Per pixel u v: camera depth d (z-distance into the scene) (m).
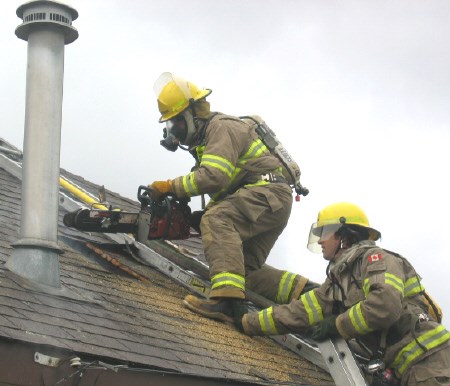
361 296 6.97
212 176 7.62
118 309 6.97
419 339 6.87
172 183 7.78
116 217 7.87
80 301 6.78
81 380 5.70
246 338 7.61
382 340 6.90
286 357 7.65
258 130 8.09
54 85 7.12
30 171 6.95
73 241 8.10
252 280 8.09
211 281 7.70
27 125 7.07
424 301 7.08
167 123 7.95
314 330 7.16
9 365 5.52
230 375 6.64
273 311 7.35
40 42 7.17
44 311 6.25
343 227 7.32
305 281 8.06
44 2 7.17
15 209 8.32
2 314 5.88
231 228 7.72
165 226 7.89
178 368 6.28
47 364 5.64
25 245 6.78
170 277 8.27
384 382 6.86
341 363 6.94
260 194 7.82
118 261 8.07
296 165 8.16
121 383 5.87
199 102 7.89
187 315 7.52
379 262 6.89
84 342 6.00
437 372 6.80
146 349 6.39
